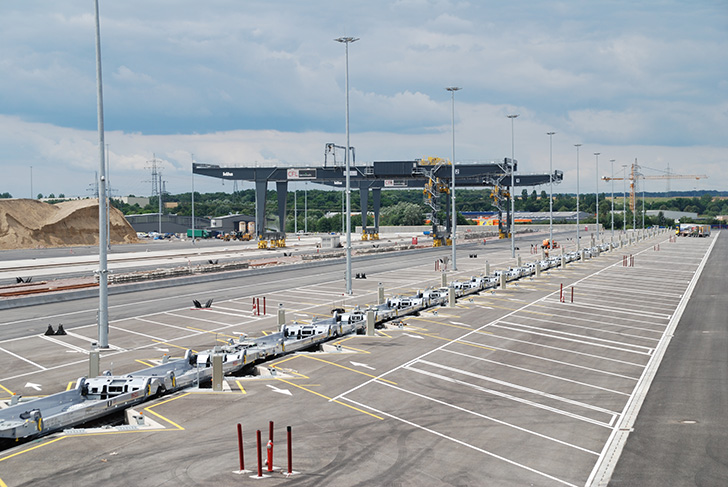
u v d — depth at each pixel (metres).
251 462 17.19
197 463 17.09
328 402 22.56
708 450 18.20
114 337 35.09
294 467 16.78
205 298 50.56
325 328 32.78
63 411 20.70
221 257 97.62
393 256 95.31
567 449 18.25
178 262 88.31
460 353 30.17
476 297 49.09
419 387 24.45
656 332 35.88
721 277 64.56
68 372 27.55
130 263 87.19
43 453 17.86
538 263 63.88
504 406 22.17
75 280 63.31
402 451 17.97
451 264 80.19
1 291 53.91
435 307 43.81
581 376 26.27
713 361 29.03
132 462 17.19
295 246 128.25
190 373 24.61
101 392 22.42
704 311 43.25
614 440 19.00
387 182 152.38
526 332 35.38
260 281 62.59
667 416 21.25
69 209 147.75
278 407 22.02
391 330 35.75
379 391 23.89
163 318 41.25
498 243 128.75
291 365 27.88
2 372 27.59
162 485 15.68
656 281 60.84
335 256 93.62
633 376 26.38
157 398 23.06
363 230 151.62
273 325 38.19
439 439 18.95
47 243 134.00
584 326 37.38
